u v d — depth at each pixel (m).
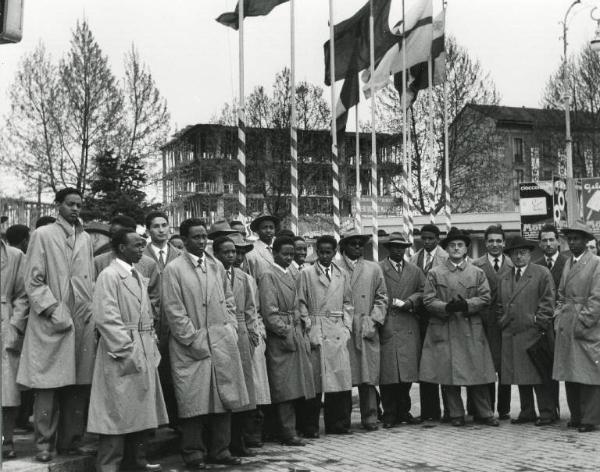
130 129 35.91
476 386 10.91
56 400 7.84
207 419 8.70
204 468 8.27
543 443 9.47
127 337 7.58
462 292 10.88
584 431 10.21
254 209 43.59
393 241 11.38
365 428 10.65
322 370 10.07
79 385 8.05
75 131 35.19
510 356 10.97
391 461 8.50
